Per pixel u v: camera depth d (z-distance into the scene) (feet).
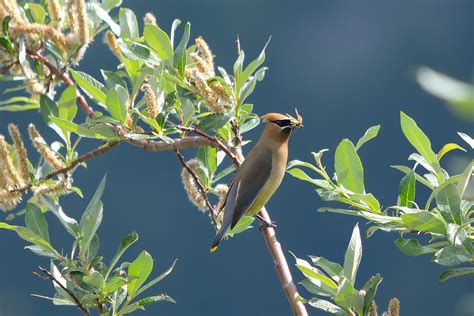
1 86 68.80
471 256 13.48
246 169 19.38
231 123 17.84
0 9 18.83
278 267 15.83
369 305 14.48
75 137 87.92
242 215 18.69
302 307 15.10
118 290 16.07
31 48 19.43
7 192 17.35
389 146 112.37
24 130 87.20
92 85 17.67
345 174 15.42
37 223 16.52
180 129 17.40
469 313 9.73
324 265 15.07
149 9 113.91
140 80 18.11
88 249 16.39
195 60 18.04
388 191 107.86
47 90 19.53
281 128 19.94
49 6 19.67
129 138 16.98
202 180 18.57
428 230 13.93
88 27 19.75
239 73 17.51
